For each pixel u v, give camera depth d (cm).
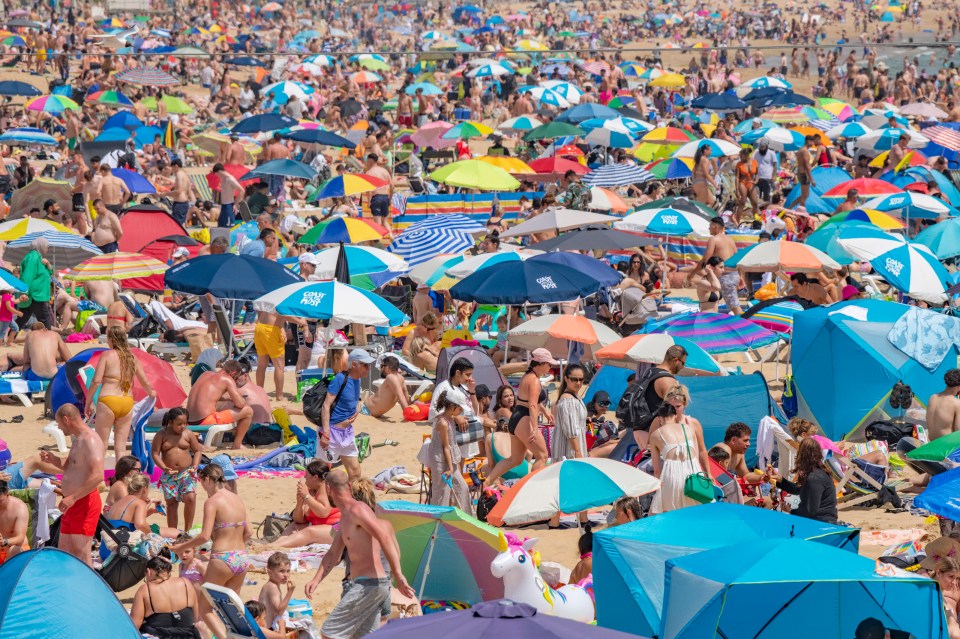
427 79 12112
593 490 2577
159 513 3077
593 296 5062
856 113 10031
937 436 3161
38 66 13712
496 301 4081
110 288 5169
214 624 2245
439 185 8131
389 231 6431
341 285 3981
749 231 6119
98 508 2575
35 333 4228
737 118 10194
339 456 3284
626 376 3825
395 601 2336
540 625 1508
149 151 8806
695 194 7106
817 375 3684
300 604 2453
